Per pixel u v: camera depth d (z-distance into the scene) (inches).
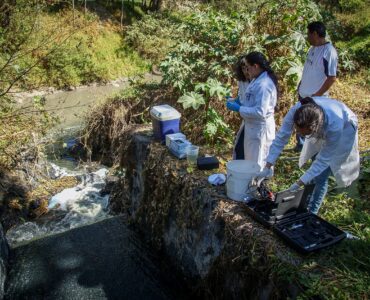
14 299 154.1
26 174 233.8
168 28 607.2
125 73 532.4
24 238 193.3
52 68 408.8
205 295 146.4
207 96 208.4
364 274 102.0
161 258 179.9
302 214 124.1
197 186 150.1
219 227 135.3
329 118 112.0
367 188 165.3
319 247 109.2
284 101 227.0
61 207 220.1
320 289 96.1
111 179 245.0
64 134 319.6
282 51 228.5
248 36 226.2
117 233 199.5
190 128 220.1
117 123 264.7
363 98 279.6
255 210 127.9
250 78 142.3
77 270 171.0
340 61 326.6
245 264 121.1
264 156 148.6
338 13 528.1
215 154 186.1
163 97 250.4
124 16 641.6
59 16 478.0
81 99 426.3
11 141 236.5
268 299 111.9
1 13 217.2
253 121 143.4
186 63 234.1
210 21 242.1
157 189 175.5
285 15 222.5
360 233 125.8
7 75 228.8
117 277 167.5
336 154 118.9
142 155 192.1
